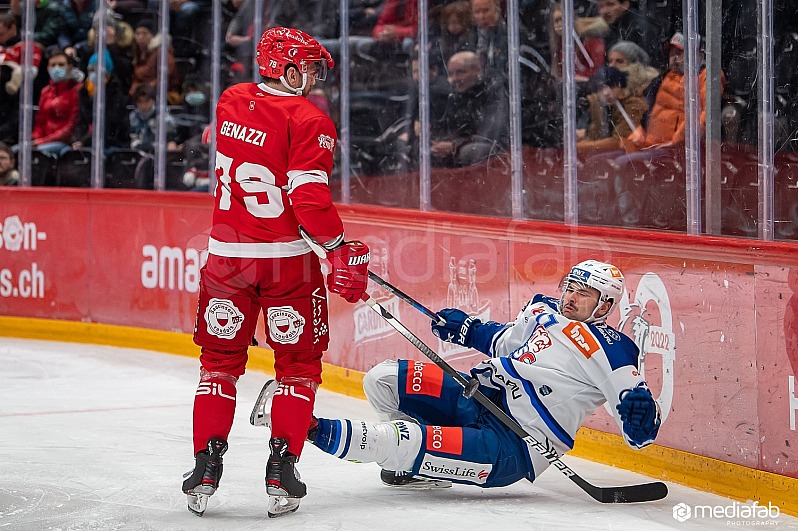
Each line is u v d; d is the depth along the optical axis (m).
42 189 18.97
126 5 18.31
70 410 12.66
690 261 9.33
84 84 19.05
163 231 17.62
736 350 8.86
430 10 14.51
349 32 15.82
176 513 8.09
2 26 19.45
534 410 8.30
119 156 18.67
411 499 8.57
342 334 14.51
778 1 10.62
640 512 8.26
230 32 17.50
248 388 14.41
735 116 10.86
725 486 8.95
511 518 7.97
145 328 18.00
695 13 11.00
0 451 10.38
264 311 8.22
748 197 10.99
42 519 7.90
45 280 19.03
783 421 8.41
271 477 7.74
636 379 8.20
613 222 12.38
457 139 14.40
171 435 11.20
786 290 8.38
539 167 13.44
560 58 13.05
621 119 12.16
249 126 7.98
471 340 9.02
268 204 7.96
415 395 8.60
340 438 8.02
